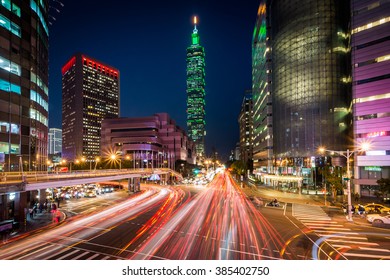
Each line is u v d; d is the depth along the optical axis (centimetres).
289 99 7612
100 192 6431
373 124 5375
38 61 4722
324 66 7025
